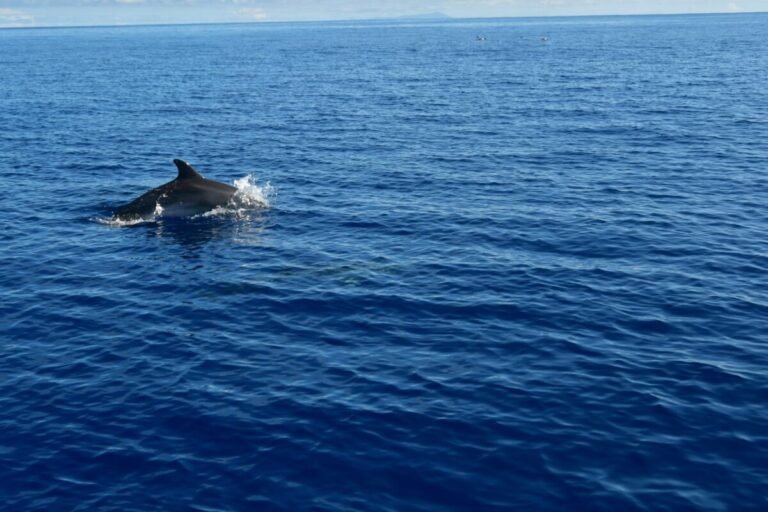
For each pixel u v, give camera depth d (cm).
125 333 1855
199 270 2269
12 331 1878
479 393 1536
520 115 5338
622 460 1311
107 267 2316
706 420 1426
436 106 5925
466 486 1255
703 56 10919
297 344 1775
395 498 1230
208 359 1708
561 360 1670
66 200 3106
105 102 6581
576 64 9906
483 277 2172
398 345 1759
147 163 3866
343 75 9038
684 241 2466
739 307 1941
